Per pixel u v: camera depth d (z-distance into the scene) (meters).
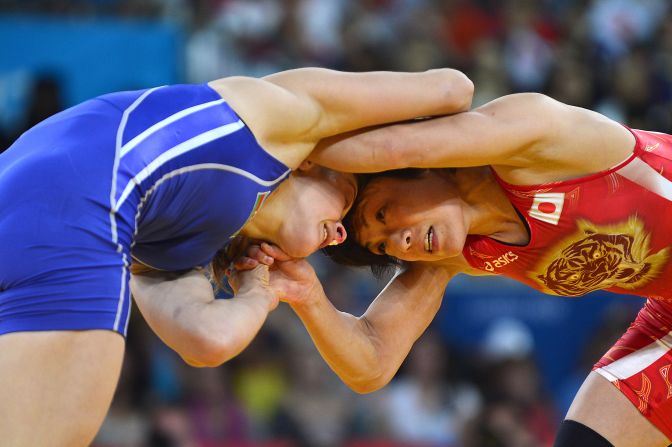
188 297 7.23
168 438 13.66
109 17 17.92
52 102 15.31
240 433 14.28
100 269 6.61
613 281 8.44
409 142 7.46
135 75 15.77
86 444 6.56
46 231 6.56
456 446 14.69
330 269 15.80
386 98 7.41
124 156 6.87
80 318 6.51
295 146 7.44
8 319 6.50
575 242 7.97
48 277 6.52
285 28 20.23
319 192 7.66
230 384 14.80
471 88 7.62
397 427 14.93
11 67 15.44
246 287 7.46
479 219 8.08
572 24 23.92
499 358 15.07
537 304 16.41
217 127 7.14
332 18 21.91
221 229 7.32
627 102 21.91
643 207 7.91
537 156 7.64
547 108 7.62
